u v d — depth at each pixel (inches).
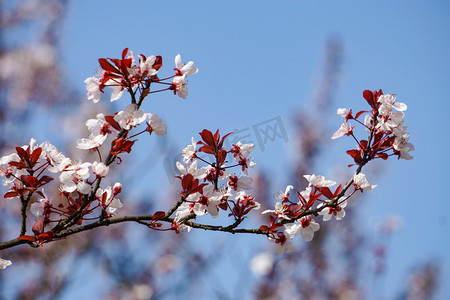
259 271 329.4
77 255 322.7
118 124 128.3
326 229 367.9
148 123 128.1
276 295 336.5
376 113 140.8
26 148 127.9
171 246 344.8
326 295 351.9
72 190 125.4
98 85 128.3
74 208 132.5
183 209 137.6
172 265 335.3
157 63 127.4
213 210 132.9
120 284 338.0
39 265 319.3
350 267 364.8
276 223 139.5
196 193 132.1
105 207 129.3
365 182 139.5
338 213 143.7
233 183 139.5
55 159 129.3
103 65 122.0
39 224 126.5
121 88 127.8
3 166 129.5
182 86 130.7
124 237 343.3
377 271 359.6
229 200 137.7
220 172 140.2
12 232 334.0
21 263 319.9
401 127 139.3
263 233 139.7
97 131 130.7
